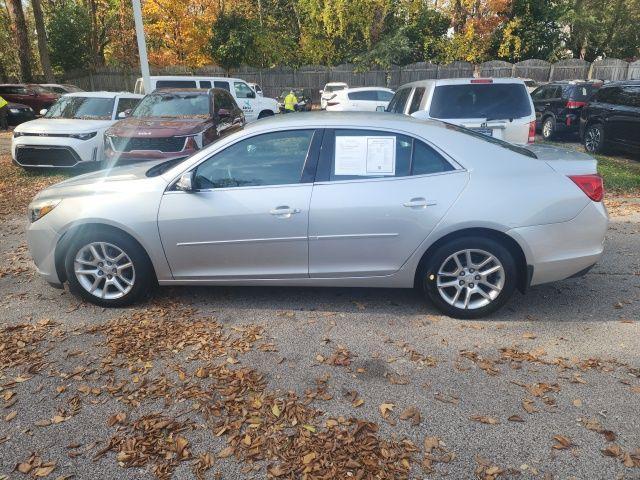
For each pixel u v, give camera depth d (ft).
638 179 31.91
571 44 109.19
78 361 12.26
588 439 9.50
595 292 15.92
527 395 10.81
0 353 12.62
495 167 13.80
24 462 9.11
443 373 11.64
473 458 9.09
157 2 91.97
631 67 95.55
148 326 13.94
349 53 104.99
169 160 17.83
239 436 9.68
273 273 14.42
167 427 9.89
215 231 14.12
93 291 14.93
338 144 14.05
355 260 14.07
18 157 35.55
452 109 25.57
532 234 13.42
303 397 10.82
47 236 14.76
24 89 74.95
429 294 14.16
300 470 8.84
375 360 12.23
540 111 55.36
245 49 101.91
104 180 15.44
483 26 100.48
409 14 104.01
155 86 58.13
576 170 13.94
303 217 13.82
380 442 9.47
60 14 103.71
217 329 13.76
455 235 13.78
